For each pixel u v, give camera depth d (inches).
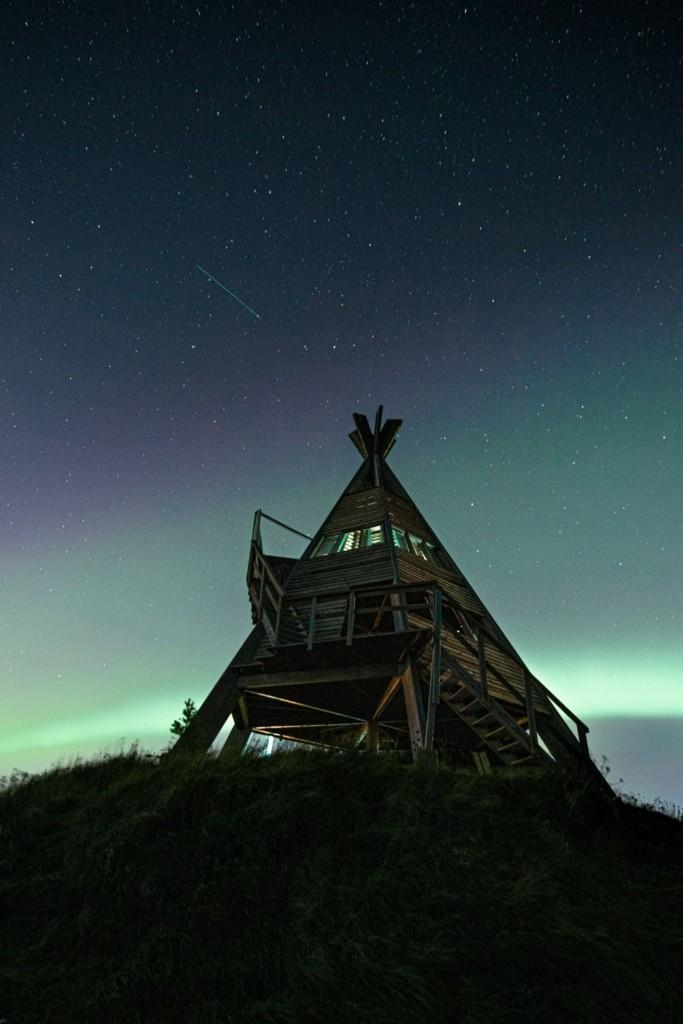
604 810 354.3
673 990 215.8
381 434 895.1
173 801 298.5
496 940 219.8
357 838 275.6
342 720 625.9
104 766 397.1
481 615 681.0
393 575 582.2
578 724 496.4
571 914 240.4
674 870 311.6
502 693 548.1
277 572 693.3
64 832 309.1
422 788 323.9
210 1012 194.9
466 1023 189.3
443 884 249.1
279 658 490.6
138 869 260.7
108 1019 194.5
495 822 301.7
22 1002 203.0
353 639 453.1
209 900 239.3
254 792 306.0
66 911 249.6
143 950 220.5
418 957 210.1
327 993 198.8
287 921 230.5
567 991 203.5
